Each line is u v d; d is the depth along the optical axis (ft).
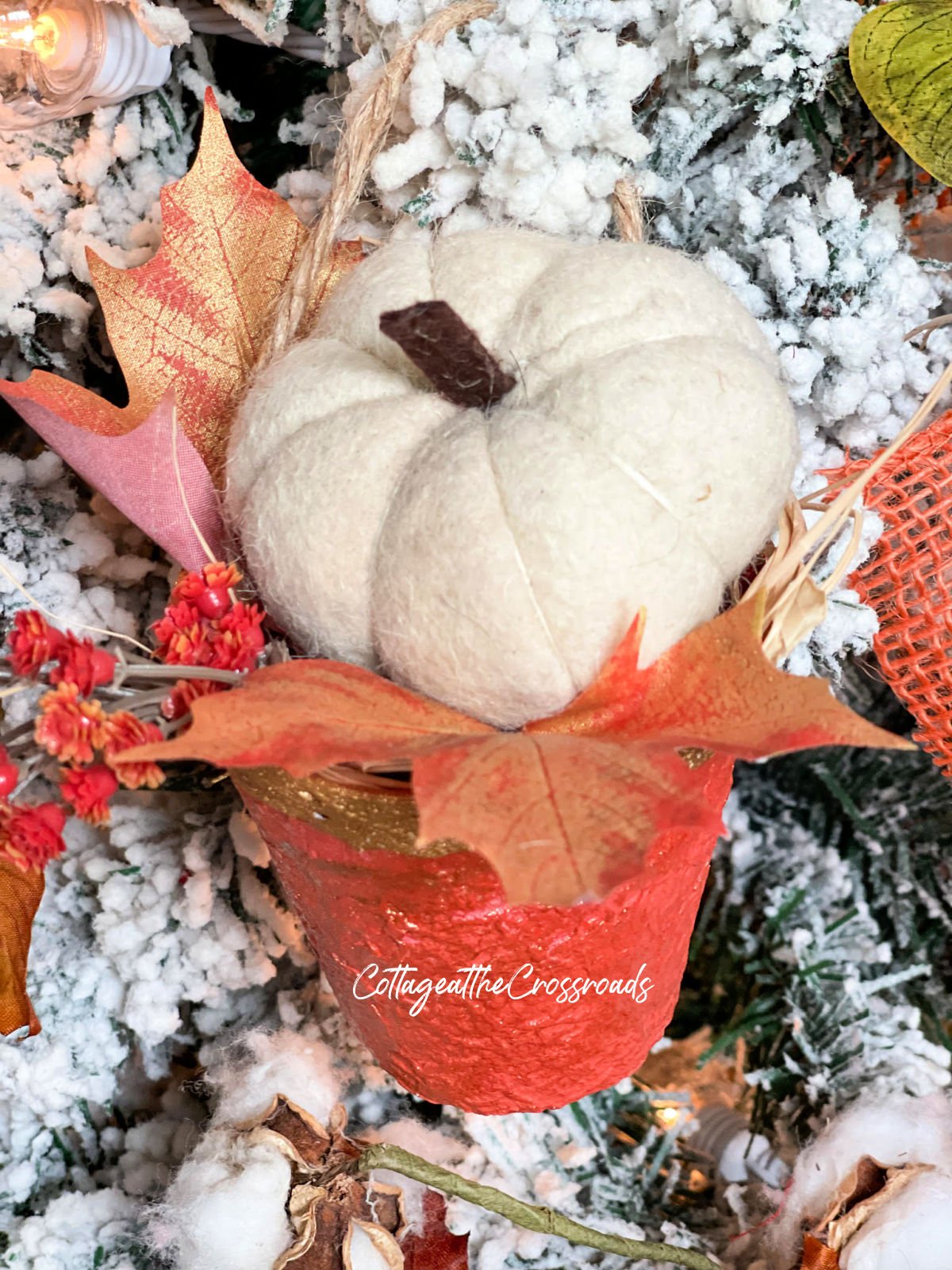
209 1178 0.60
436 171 0.66
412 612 0.49
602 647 0.48
